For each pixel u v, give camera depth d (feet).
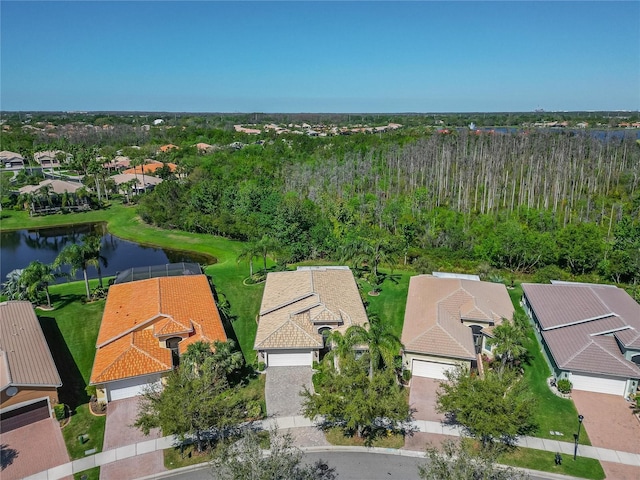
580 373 106.93
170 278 144.66
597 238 180.45
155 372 104.63
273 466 67.67
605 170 293.43
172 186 280.51
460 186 256.11
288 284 143.13
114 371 102.68
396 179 307.37
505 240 183.83
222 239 245.65
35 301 150.41
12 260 226.38
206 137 556.92
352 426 84.99
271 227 223.30
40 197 307.37
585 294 133.39
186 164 376.27
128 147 521.24
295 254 205.57
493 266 187.32
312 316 121.08
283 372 115.03
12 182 363.56
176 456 88.74
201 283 146.41
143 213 278.05
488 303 129.80
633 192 260.62
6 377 96.73
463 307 127.44
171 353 113.09
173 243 244.22
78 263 148.87
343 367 90.38
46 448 90.94
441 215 229.04
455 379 94.43
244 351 124.06
